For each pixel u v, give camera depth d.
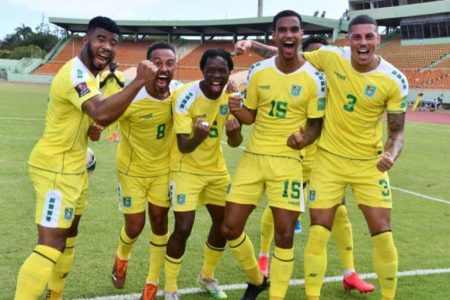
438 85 36.16
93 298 4.18
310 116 4.03
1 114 18.75
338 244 4.57
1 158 10.02
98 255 5.15
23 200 7.08
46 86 47.12
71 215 3.51
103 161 10.38
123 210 4.27
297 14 3.92
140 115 3.96
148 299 4.12
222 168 4.28
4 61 69.56
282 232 3.97
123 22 57.69
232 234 4.07
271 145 4.02
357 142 4.02
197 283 4.60
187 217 4.03
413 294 4.48
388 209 4.03
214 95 3.99
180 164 4.10
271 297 4.00
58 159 3.48
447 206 8.02
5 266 4.71
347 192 8.72
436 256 5.58
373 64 3.96
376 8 46.31
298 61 4.02
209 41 58.31
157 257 4.18
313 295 4.03
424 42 42.91
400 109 3.96
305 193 5.29
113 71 10.08
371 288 4.43
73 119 3.45
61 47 61.91
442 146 15.63
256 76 4.06
